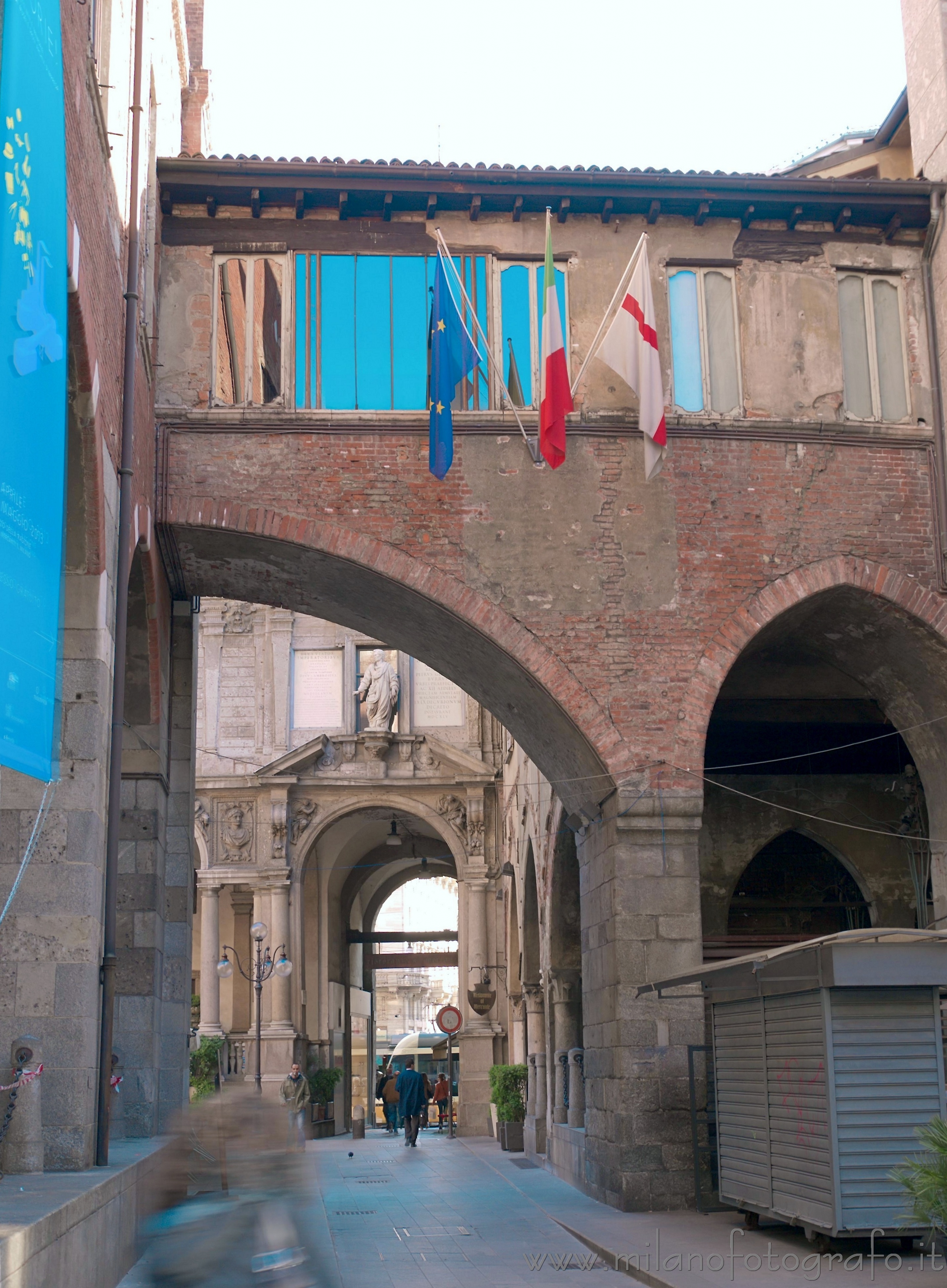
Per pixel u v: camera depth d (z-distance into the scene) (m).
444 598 17.41
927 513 18.38
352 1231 14.98
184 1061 19.56
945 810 19.33
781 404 18.44
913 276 19.12
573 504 17.84
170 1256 6.41
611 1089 16.66
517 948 33.00
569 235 18.77
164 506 17.36
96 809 12.64
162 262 18.09
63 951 12.27
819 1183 11.81
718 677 17.50
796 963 12.27
